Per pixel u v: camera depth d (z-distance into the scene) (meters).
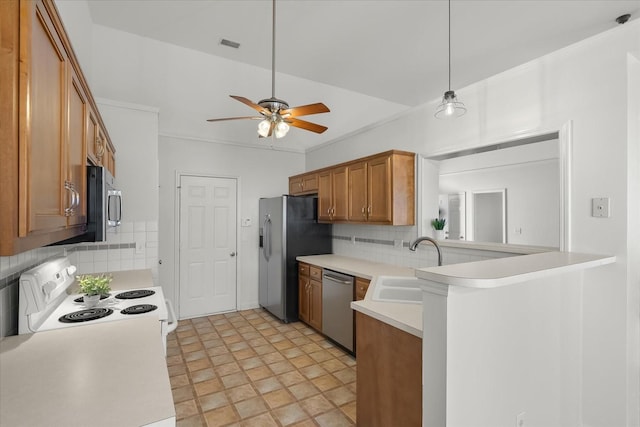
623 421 1.84
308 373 2.84
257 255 4.81
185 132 4.23
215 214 4.49
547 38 3.01
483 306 1.39
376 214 3.26
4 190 0.73
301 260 4.14
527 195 3.01
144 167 3.36
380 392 1.77
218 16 2.71
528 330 1.63
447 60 3.41
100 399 0.97
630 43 1.83
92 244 3.16
